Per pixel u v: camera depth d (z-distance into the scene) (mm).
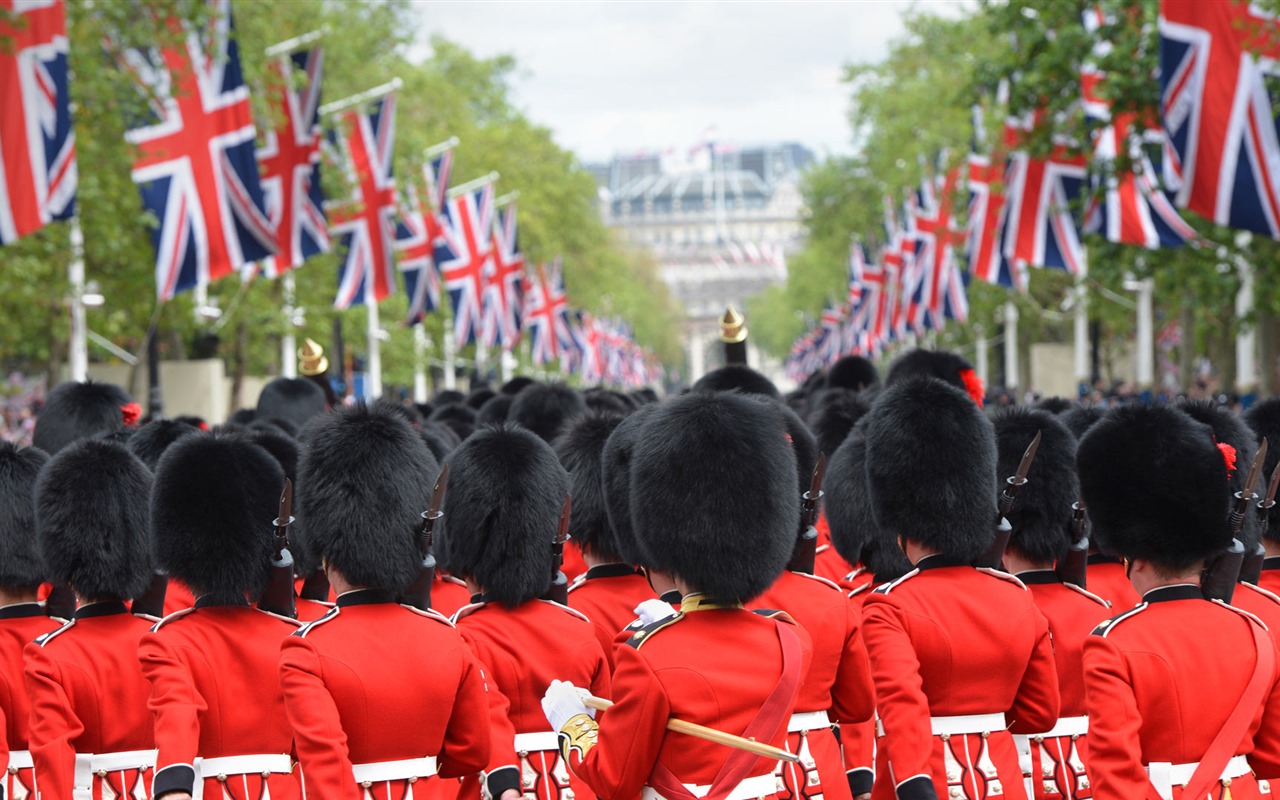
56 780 16156
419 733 14797
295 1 105312
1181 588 14586
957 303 112125
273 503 16922
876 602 16375
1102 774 13617
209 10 59000
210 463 16719
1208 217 48312
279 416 35219
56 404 31703
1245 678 13969
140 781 17062
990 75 71438
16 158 43344
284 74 73938
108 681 17047
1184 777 13875
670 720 13117
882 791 16703
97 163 61594
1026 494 18891
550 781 17172
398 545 15539
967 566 16703
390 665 14789
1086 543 18844
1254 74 47688
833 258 197250
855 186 178500
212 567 16359
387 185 88375
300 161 74250
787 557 14117
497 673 17297
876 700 15812
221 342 108938
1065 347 138875
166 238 58938
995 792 15844
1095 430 15219
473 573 17766
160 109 59188
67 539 17734
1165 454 14695
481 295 114625
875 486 17125
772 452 14023
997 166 87750
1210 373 122062
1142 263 77312
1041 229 75188
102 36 60062
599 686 17906
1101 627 14375
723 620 13625
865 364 40500
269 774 16031
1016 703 16484
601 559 20344
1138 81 63000
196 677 15812
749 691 13227
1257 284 72500
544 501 18000
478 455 18016
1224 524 14516
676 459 13891
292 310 100062
